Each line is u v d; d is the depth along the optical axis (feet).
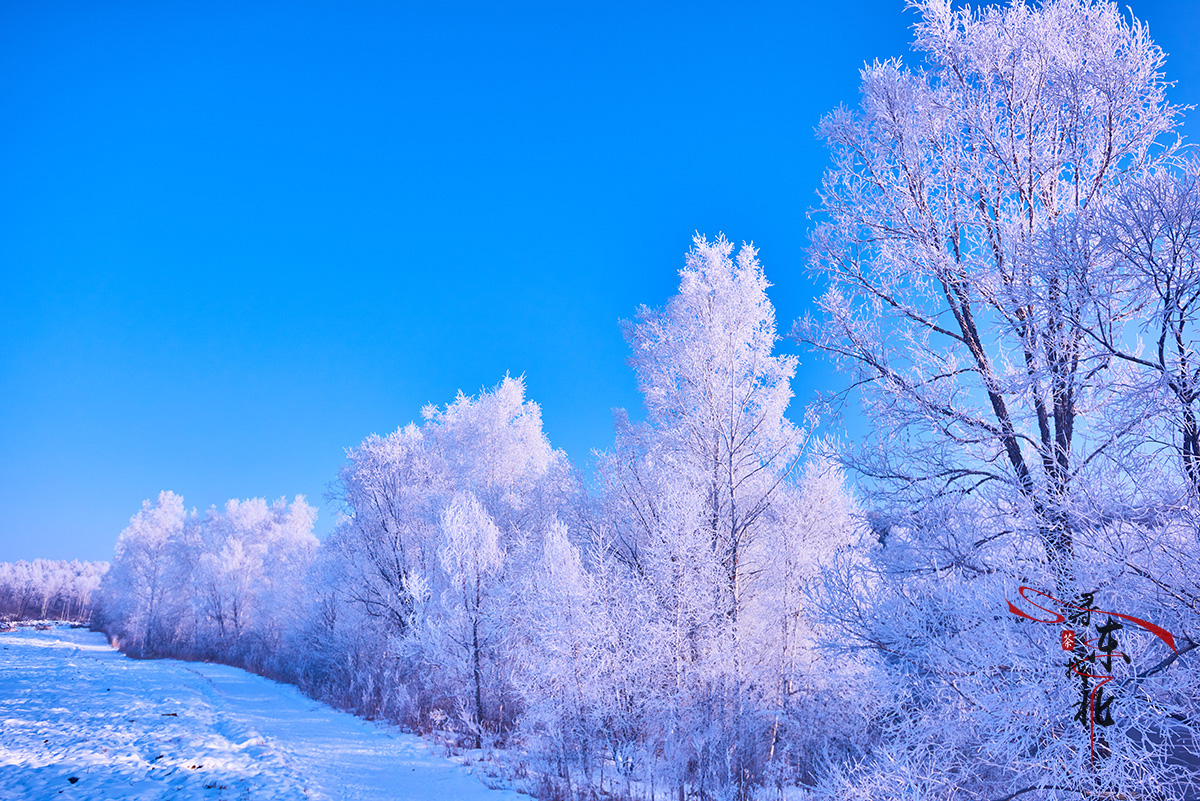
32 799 24.56
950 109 27.07
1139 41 22.50
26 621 271.08
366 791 30.25
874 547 23.36
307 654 87.66
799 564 37.47
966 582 19.48
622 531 46.98
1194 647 14.84
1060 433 21.33
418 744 44.70
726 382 44.39
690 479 43.06
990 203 25.53
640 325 47.78
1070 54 23.99
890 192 27.71
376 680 65.72
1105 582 15.88
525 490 70.59
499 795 31.19
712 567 38.04
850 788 17.90
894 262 26.53
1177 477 15.72
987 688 17.65
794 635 36.68
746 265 45.32
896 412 24.39
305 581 90.22
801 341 28.68
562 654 37.27
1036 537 18.39
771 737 34.17
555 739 35.58
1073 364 19.79
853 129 28.45
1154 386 15.49
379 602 71.61
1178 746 15.75
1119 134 23.59
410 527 73.20
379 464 77.71
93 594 271.08
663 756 34.30
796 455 43.55
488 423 74.18
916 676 19.19
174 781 28.19
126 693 60.59
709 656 34.68
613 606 38.42
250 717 53.16
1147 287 15.98
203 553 157.79
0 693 54.95
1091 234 16.99
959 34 27.73
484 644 52.08
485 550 53.78
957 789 17.75
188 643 148.05
